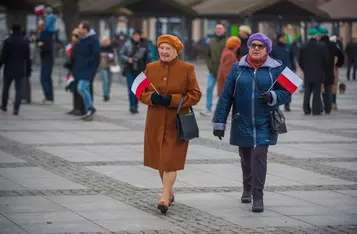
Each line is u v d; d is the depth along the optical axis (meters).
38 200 18.30
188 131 17.14
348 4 71.81
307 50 38.69
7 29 87.38
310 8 69.19
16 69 37.72
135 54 38.66
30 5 65.38
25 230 15.53
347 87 59.25
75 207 17.61
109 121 35.69
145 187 19.95
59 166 23.09
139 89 17.44
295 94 53.56
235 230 15.66
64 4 64.00
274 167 23.11
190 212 17.30
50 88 44.28
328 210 17.56
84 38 35.50
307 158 24.86
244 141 17.64
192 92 17.44
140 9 71.81
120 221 16.33
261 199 17.47
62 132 31.34
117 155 25.31
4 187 19.81
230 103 18.00
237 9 73.69
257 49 17.56
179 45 17.48
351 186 20.34
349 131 32.19
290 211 17.45
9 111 39.59
